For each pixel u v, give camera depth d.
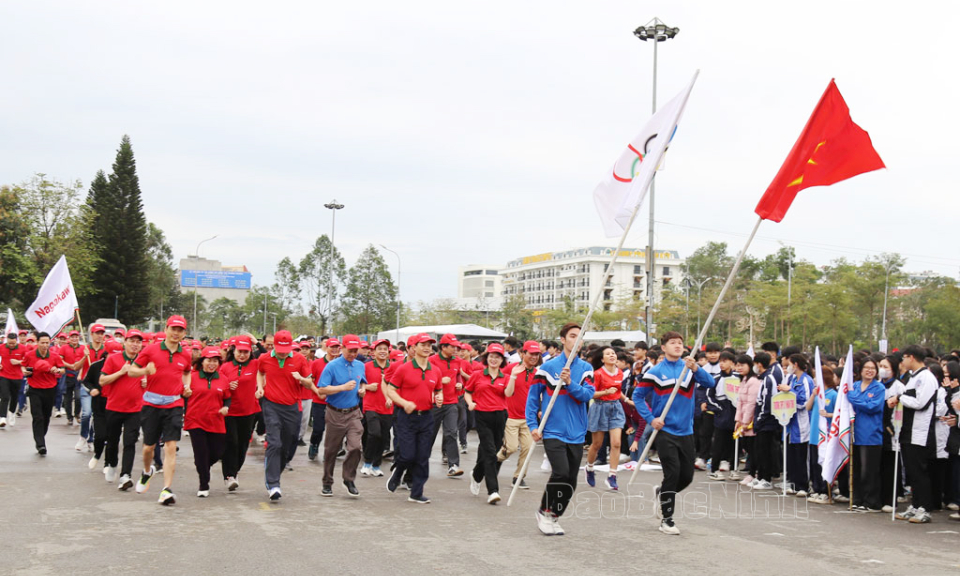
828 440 10.98
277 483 10.60
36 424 14.39
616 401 12.50
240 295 139.00
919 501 10.22
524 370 11.55
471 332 39.00
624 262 126.38
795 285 65.56
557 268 136.00
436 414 12.93
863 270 63.41
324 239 69.38
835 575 7.19
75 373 19.48
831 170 10.37
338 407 11.07
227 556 7.43
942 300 58.38
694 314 68.94
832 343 63.69
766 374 12.97
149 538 8.12
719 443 14.12
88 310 63.31
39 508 9.59
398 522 9.28
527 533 8.80
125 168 63.94
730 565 7.48
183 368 10.44
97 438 13.00
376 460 13.41
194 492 11.09
